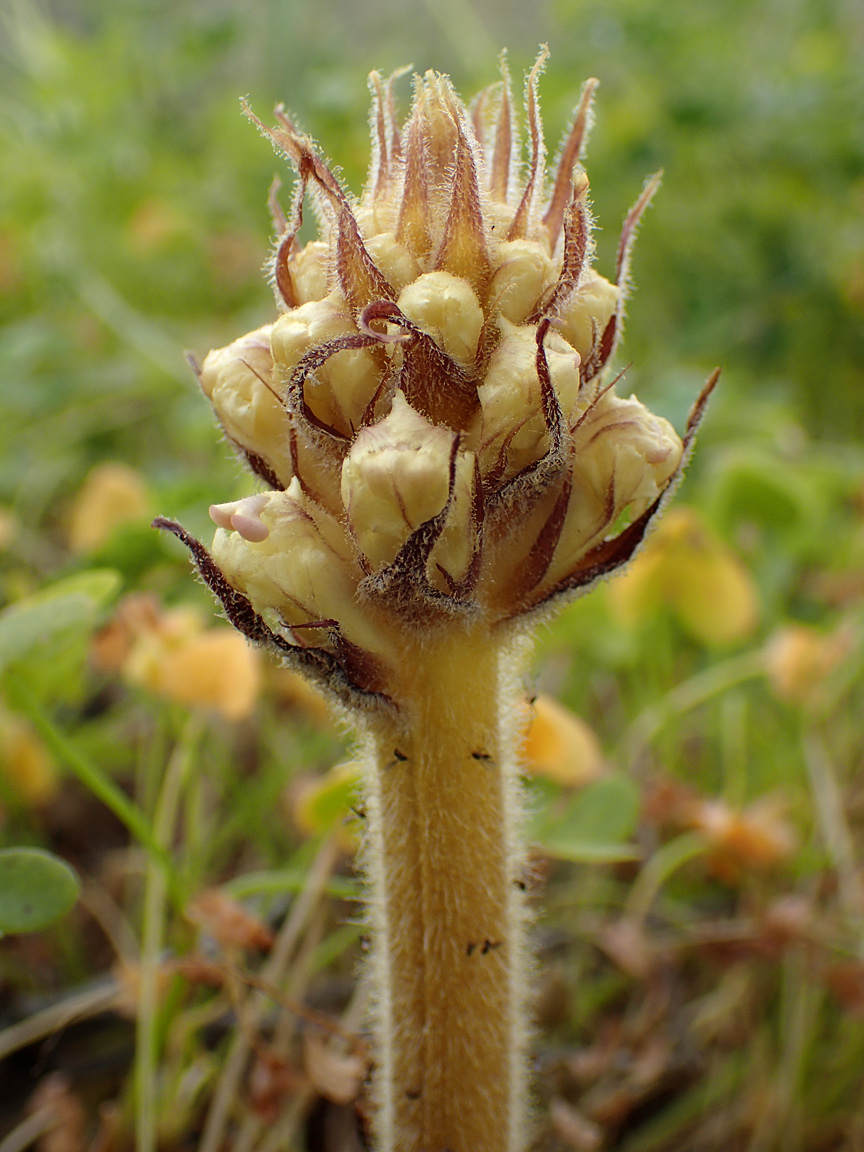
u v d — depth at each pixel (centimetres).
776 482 18
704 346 27
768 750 18
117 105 32
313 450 7
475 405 7
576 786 16
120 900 16
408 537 7
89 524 17
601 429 7
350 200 8
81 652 12
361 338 7
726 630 16
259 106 31
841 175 28
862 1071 13
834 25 36
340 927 14
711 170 29
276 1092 11
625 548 8
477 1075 9
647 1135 13
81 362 27
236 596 7
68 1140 12
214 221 31
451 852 8
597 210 28
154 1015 12
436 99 7
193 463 24
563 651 19
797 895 15
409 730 8
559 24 35
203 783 17
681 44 30
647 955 13
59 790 17
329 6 42
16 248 29
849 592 19
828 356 28
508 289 7
